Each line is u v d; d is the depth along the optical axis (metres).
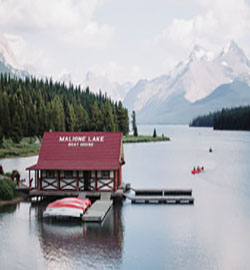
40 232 34.44
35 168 46.28
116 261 28.25
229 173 74.06
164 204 46.06
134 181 63.72
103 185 46.88
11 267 27.14
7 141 109.62
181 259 28.84
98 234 34.12
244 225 37.44
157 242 32.31
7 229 35.09
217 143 166.38
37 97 153.62
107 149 48.19
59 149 48.75
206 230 35.75
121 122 176.12
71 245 31.19
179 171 76.56
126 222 38.00
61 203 39.62
